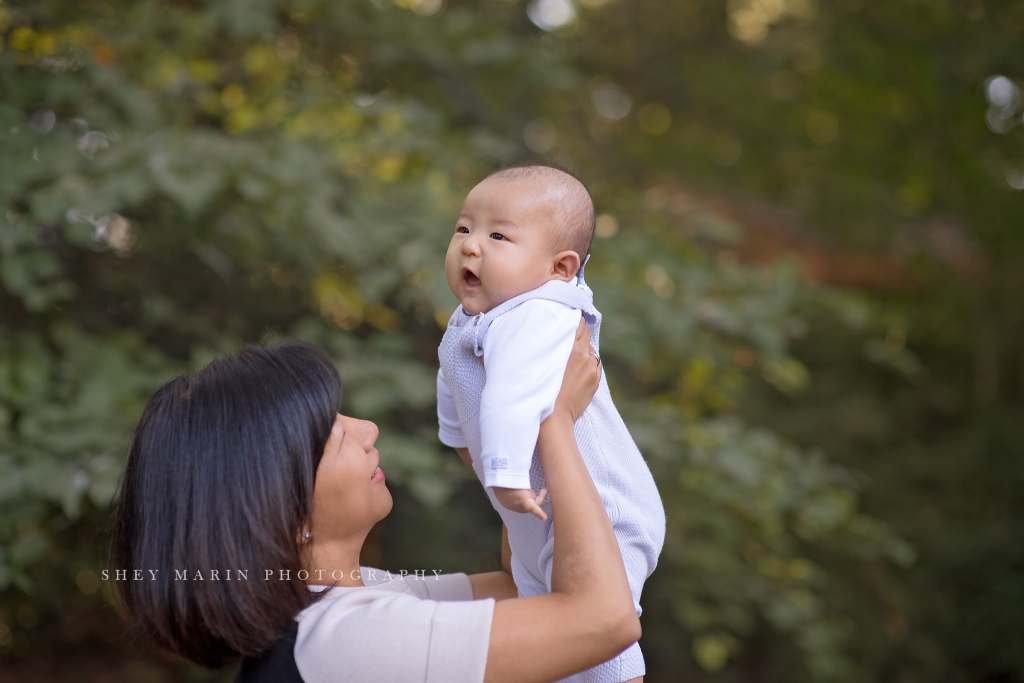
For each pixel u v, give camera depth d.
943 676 5.91
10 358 2.52
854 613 5.92
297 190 2.69
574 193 1.39
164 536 1.17
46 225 2.66
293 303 3.54
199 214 2.67
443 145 3.53
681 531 3.50
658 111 7.55
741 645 5.85
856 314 3.63
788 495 3.29
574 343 1.30
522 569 1.43
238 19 3.24
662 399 3.72
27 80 2.73
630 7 7.48
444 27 3.88
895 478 6.76
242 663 1.18
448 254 1.40
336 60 3.96
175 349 3.36
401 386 2.74
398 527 4.43
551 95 5.77
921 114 6.76
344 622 1.12
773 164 7.03
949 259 7.37
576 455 1.21
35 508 2.25
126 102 2.87
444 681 1.05
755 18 7.79
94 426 2.38
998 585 5.94
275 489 1.17
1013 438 6.81
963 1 6.62
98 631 4.24
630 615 1.08
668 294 3.43
